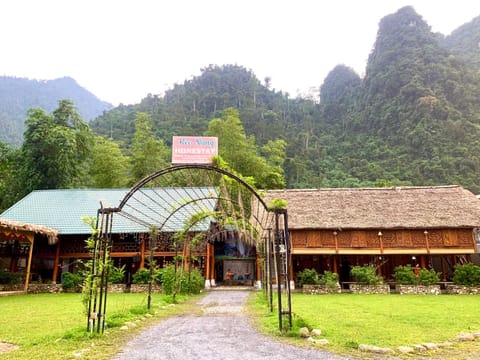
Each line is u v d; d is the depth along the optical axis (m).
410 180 54.59
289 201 23.62
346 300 14.80
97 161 34.91
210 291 19.38
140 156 35.03
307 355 5.53
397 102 69.62
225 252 25.83
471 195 23.31
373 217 21.66
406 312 10.70
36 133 30.98
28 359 5.35
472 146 55.53
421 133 60.25
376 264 22.50
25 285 18.53
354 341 6.45
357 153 69.06
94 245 7.89
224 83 91.81
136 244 21.42
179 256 17.25
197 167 8.23
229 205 16.36
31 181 30.78
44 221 21.91
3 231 17.08
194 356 5.48
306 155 68.75
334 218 21.72
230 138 34.72
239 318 9.40
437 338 6.86
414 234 21.25
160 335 7.12
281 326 7.35
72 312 10.73
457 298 15.92
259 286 21.95
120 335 7.12
